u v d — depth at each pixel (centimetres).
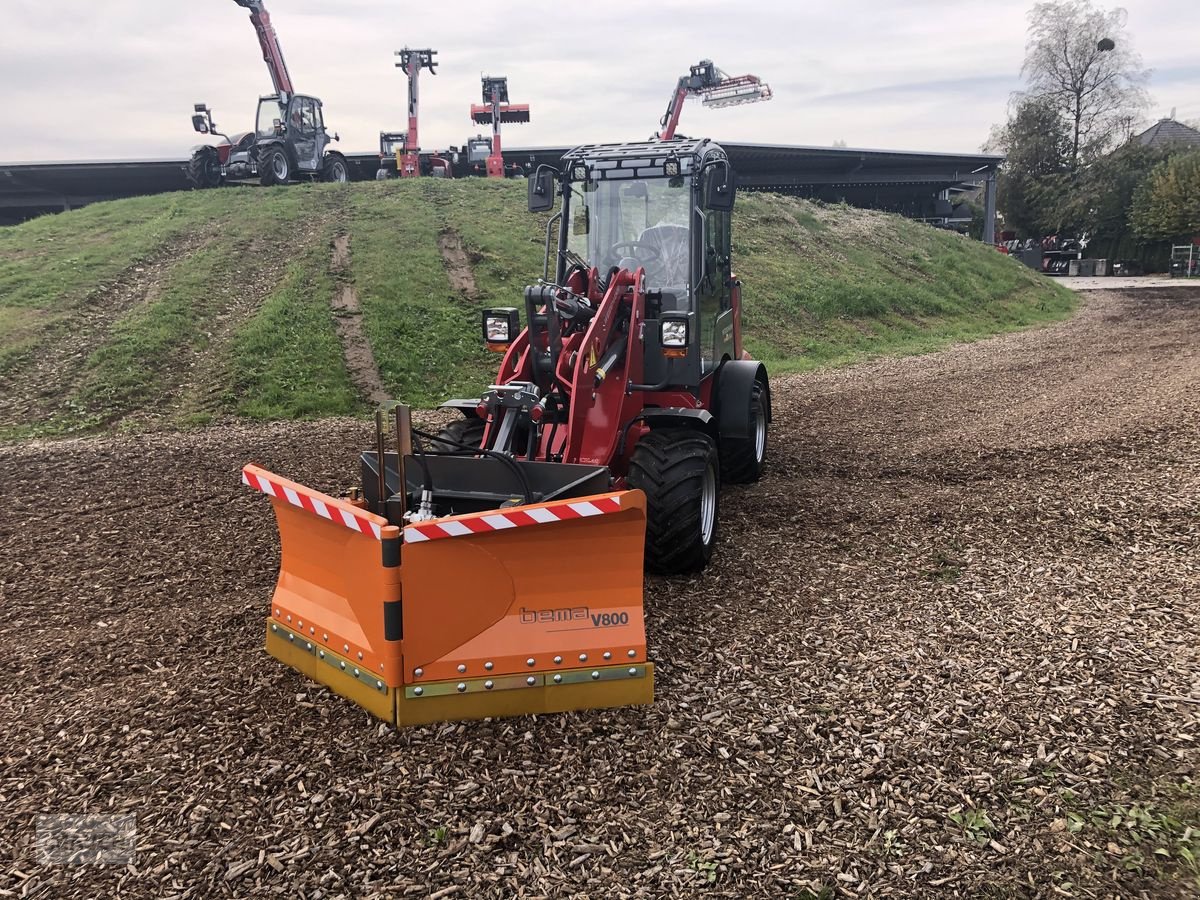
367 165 3378
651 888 284
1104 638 449
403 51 2778
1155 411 1001
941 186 4591
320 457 905
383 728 371
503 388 472
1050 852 296
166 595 530
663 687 407
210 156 2358
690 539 516
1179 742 356
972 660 430
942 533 622
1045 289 2845
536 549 373
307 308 1452
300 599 421
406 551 362
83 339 1303
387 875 289
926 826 311
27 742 366
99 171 3366
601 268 620
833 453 884
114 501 742
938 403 1167
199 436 1014
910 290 2289
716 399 708
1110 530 613
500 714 378
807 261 2281
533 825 314
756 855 298
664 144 633
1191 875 284
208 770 345
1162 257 4572
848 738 365
